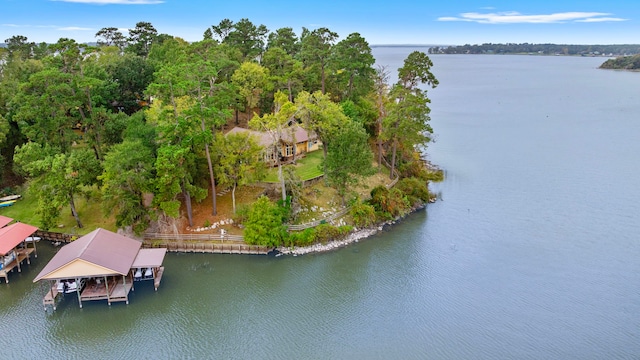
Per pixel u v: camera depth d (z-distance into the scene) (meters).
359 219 60.38
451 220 63.53
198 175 58.34
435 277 49.56
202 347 39.41
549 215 64.62
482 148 102.38
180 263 52.34
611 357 37.31
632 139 109.62
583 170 85.25
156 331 41.50
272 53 86.75
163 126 52.19
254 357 38.22
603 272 49.72
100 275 43.22
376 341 39.94
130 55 85.56
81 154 55.81
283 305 45.38
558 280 48.38
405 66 73.62
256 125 57.62
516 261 52.38
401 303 45.28
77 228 57.44
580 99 183.38
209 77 61.00
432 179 80.38
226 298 46.44
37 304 44.94
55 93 59.38
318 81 85.81
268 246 54.84
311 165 71.44
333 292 47.44
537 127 126.31
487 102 181.88
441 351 38.50
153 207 55.19
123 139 60.25
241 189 63.03
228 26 107.38
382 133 70.56
